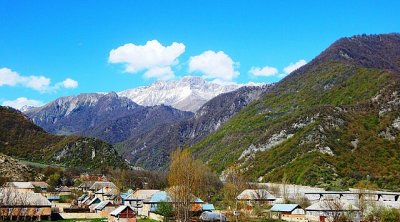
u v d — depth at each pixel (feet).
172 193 476.54
